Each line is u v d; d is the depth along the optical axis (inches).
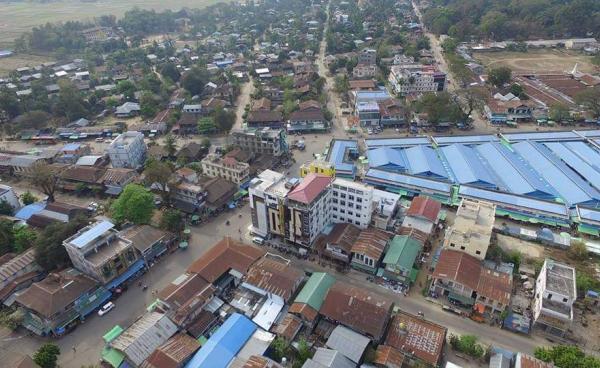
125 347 3164.4
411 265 3978.8
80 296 3745.1
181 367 3132.4
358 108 7691.9
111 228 4274.1
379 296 3597.4
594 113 7500.0
